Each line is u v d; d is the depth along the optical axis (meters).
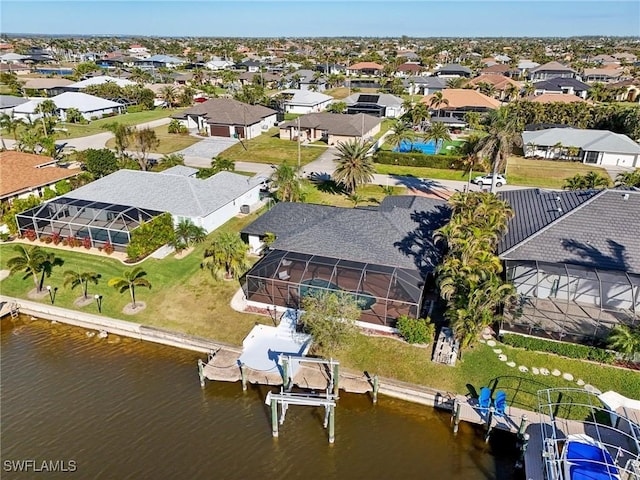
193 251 46.00
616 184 64.06
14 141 90.06
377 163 79.88
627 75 171.25
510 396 28.89
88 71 170.50
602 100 133.38
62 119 107.44
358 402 29.38
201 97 136.75
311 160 80.94
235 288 39.81
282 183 55.25
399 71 192.50
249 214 55.34
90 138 91.88
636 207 37.75
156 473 24.98
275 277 36.03
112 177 53.72
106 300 38.28
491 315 30.62
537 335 33.03
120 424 27.88
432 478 25.05
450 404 28.50
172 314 36.59
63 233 47.34
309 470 25.33
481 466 25.78
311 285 35.03
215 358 32.03
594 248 35.66
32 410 28.77
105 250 45.12
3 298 38.72
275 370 30.30
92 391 30.27
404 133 84.75
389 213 42.50
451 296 31.84
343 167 58.97
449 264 32.56
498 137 52.09
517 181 70.69
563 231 37.25
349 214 42.22
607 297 34.09
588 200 39.00
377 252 37.66
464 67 183.75
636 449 25.44
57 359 33.16
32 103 105.62
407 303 32.94
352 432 27.64
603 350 31.05
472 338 30.28
